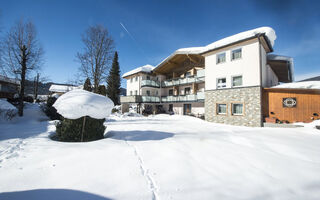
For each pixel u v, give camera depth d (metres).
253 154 3.92
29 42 14.36
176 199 1.95
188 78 18.42
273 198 2.06
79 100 4.81
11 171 2.59
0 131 6.83
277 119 10.52
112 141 4.86
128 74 24.55
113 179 2.40
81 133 5.17
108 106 5.31
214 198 2.00
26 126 8.67
